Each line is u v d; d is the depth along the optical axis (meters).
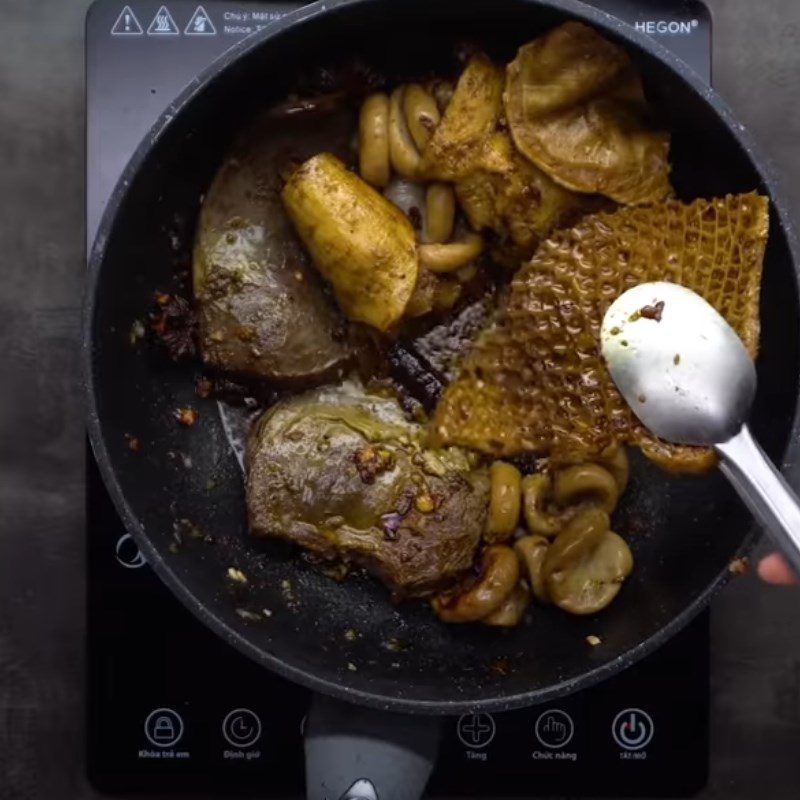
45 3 0.75
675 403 0.63
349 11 0.64
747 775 0.75
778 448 0.64
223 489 0.71
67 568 0.75
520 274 0.67
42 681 0.75
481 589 0.68
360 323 0.69
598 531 0.68
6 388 0.75
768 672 0.75
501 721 0.73
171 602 0.73
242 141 0.69
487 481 0.69
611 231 0.66
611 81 0.66
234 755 0.72
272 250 0.69
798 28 0.75
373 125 0.67
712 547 0.67
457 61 0.68
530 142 0.66
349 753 0.65
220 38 0.71
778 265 0.64
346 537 0.68
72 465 0.75
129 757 0.72
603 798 0.73
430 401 0.69
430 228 0.68
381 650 0.70
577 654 0.68
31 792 0.75
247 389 0.70
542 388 0.67
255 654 0.64
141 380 0.69
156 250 0.69
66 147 0.75
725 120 0.63
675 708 0.72
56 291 0.75
